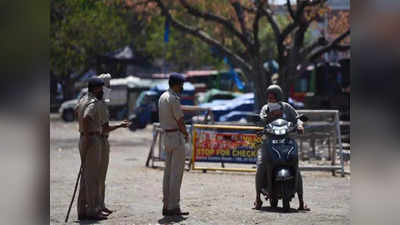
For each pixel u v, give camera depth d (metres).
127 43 99.31
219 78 90.19
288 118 17.81
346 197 20.80
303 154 30.92
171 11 51.44
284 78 48.75
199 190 22.09
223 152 27.70
